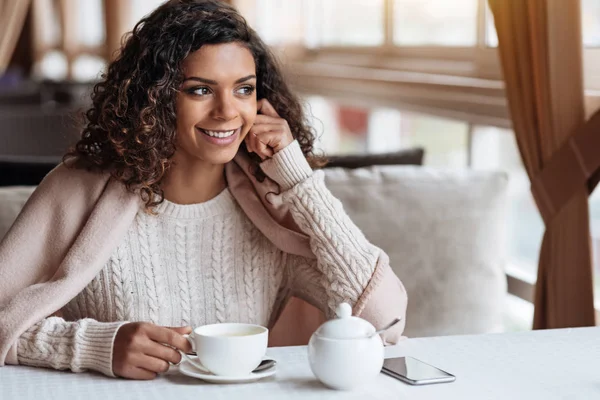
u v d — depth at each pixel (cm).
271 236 202
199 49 184
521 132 261
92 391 150
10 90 621
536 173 257
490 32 354
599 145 240
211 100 186
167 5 190
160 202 195
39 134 459
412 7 426
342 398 144
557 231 252
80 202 194
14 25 499
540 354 168
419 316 271
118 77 190
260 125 198
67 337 165
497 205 279
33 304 178
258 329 159
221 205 203
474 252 276
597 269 328
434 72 396
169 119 187
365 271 194
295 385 151
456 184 275
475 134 361
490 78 349
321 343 148
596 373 156
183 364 161
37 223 193
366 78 435
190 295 202
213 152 188
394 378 154
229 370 152
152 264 198
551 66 245
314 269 206
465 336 182
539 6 246
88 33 756
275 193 202
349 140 511
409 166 288
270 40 530
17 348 171
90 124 197
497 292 279
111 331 161
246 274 206
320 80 495
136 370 156
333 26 514
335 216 197
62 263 188
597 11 285
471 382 152
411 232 270
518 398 144
